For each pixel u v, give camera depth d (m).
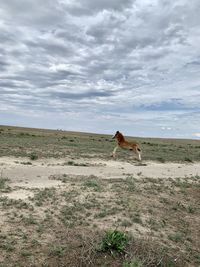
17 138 43.22
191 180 20.58
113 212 12.57
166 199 15.32
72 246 9.67
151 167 24.94
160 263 9.59
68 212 12.10
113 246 9.66
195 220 13.55
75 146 35.12
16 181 16.55
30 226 10.69
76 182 16.84
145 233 11.41
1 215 11.23
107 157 27.72
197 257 10.59
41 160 23.80
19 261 8.75
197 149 50.59
